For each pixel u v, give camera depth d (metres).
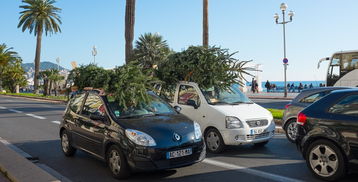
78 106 6.88
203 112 7.46
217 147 7.16
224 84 8.02
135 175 5.66
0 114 17.03
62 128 7.36
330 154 5.03
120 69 6.42
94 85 6.66
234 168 6.02
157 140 5.15
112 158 5.55
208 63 8.09
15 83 56.69
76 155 7.39
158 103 6.55
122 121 5.57
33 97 35.47
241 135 6.89
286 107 8.80
